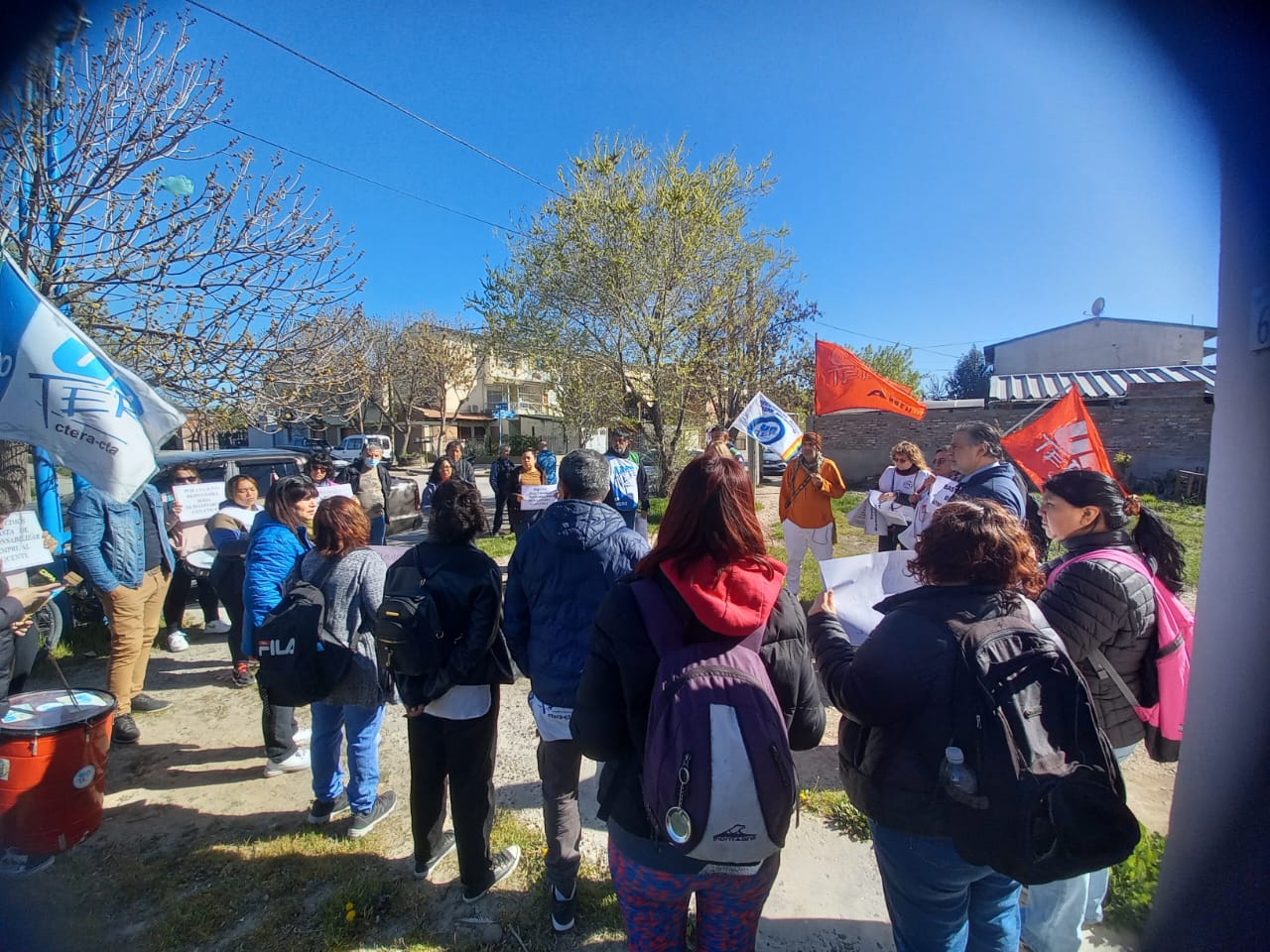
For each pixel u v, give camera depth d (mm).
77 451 2928
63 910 2549
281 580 3416
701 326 13055
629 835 1672
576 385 13328
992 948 1758
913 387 25469
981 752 1468
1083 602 1928
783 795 1469
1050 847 1429
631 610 1618
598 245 12367
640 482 9258
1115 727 1968
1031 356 31719
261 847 2924
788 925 2510
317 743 3010
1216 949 1491
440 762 2578
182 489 5562
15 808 2697
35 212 4824
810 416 17156
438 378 34344
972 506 1745
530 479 8727
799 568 5980
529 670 2414
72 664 4984
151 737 3930
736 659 1549
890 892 1759
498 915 2549
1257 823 1426
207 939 2432
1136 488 15133
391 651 2357
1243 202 1426
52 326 2914
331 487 7020
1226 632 1504
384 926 2492
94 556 3678
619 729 1647
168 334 5570
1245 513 1466
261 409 6402
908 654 1578
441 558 2449
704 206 12164
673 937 1756
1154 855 2637
